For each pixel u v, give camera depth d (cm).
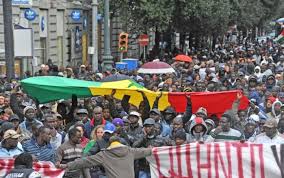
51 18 3459
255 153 931
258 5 7050
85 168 946
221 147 942
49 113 1273
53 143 1146
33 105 1466
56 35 3562
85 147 1041
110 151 927
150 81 2017
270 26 9919
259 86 1847
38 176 816
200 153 947
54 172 938
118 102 1441
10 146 1007
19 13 2947
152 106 1445
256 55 4094
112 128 1009
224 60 4006
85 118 1265
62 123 1309
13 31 1950
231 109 1362
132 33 3962
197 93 1439
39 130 1037
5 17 1920
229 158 939
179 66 2714
